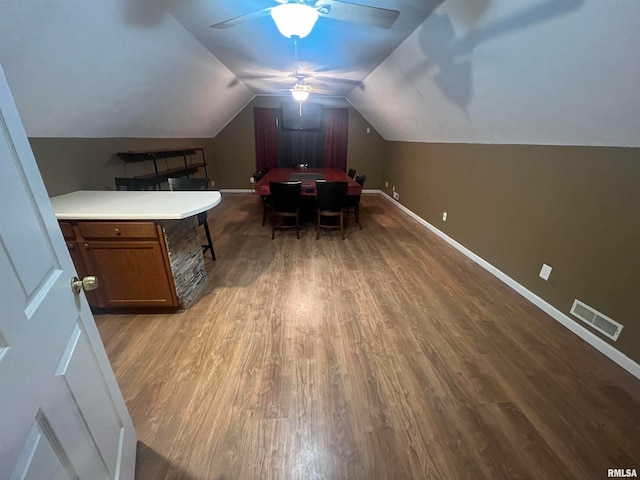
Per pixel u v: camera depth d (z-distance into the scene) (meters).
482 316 2.29
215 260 3.22
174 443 1.31
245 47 2.90
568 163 2.12
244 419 1.43
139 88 2.76
